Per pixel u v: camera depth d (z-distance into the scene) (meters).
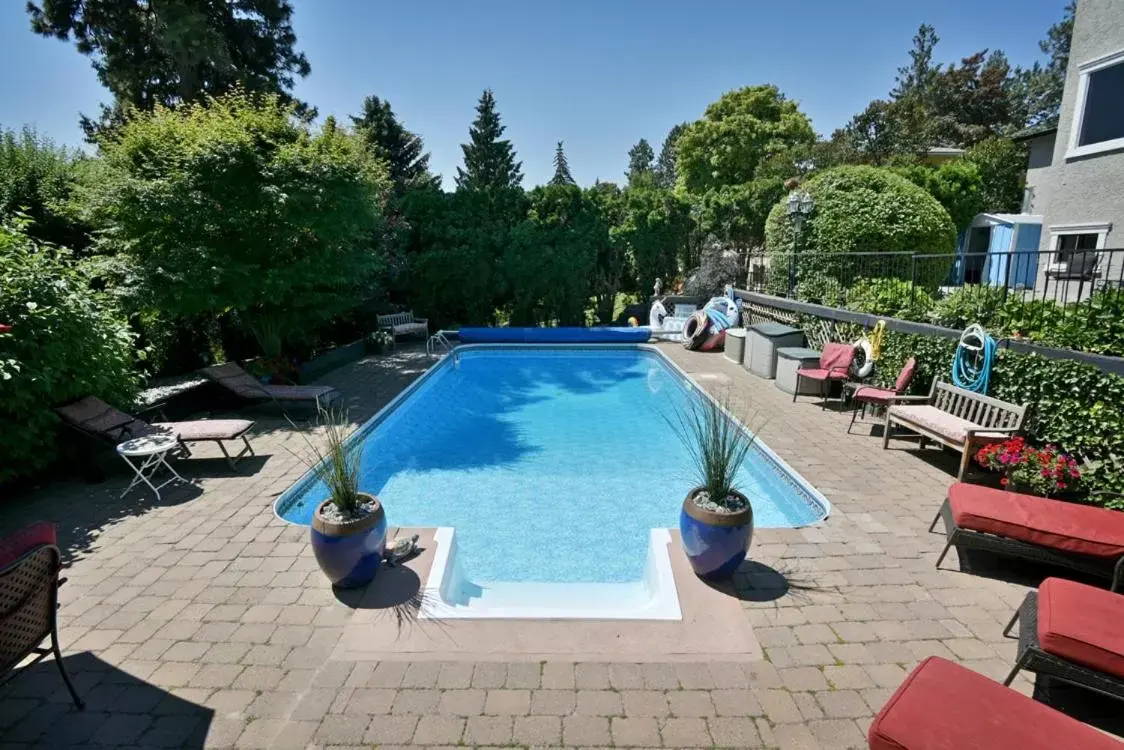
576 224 17.11
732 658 3.13
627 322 18.06
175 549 4.40
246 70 20.27
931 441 7.06
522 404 10.23
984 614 3.55
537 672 3.02
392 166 30.25
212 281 8.33
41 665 3.09
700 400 9.52
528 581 4.61
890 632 3.37
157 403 7.59
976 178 22.03
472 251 16.00
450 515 5.84
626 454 7.62
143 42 19.08
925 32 44.78
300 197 8.74
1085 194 9.82
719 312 14.16
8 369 5.21
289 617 3.50
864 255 10.62
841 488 5.59
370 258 10.80
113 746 2.58
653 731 2.65
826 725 2.69
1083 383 5.11
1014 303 6.28
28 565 2.59
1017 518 3.85
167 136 8.56
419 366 12.41
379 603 3.62
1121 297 5.21
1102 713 2.80
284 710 2.79
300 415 8.46
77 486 5.73
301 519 5.52
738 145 31.58
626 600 4.12
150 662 3.12
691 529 3.72
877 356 8.34
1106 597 2.91
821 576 3.96
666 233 18.61
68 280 6.18
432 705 2.79
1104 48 9.34
